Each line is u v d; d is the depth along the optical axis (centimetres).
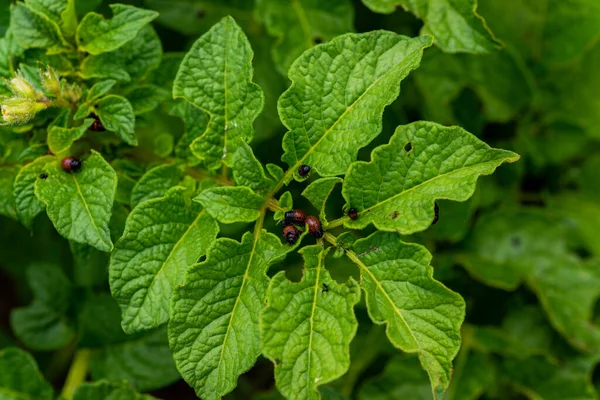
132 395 60
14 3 57
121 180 54
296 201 63
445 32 55
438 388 46
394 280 48
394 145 48
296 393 46
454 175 47
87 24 53
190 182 52
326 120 49
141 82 55
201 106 50
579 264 65
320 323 47
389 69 49
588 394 64
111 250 49
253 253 49
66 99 52
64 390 62
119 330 62
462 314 47
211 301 48
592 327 64
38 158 51
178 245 50
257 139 63
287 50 61
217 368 48
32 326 63
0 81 53
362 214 48
